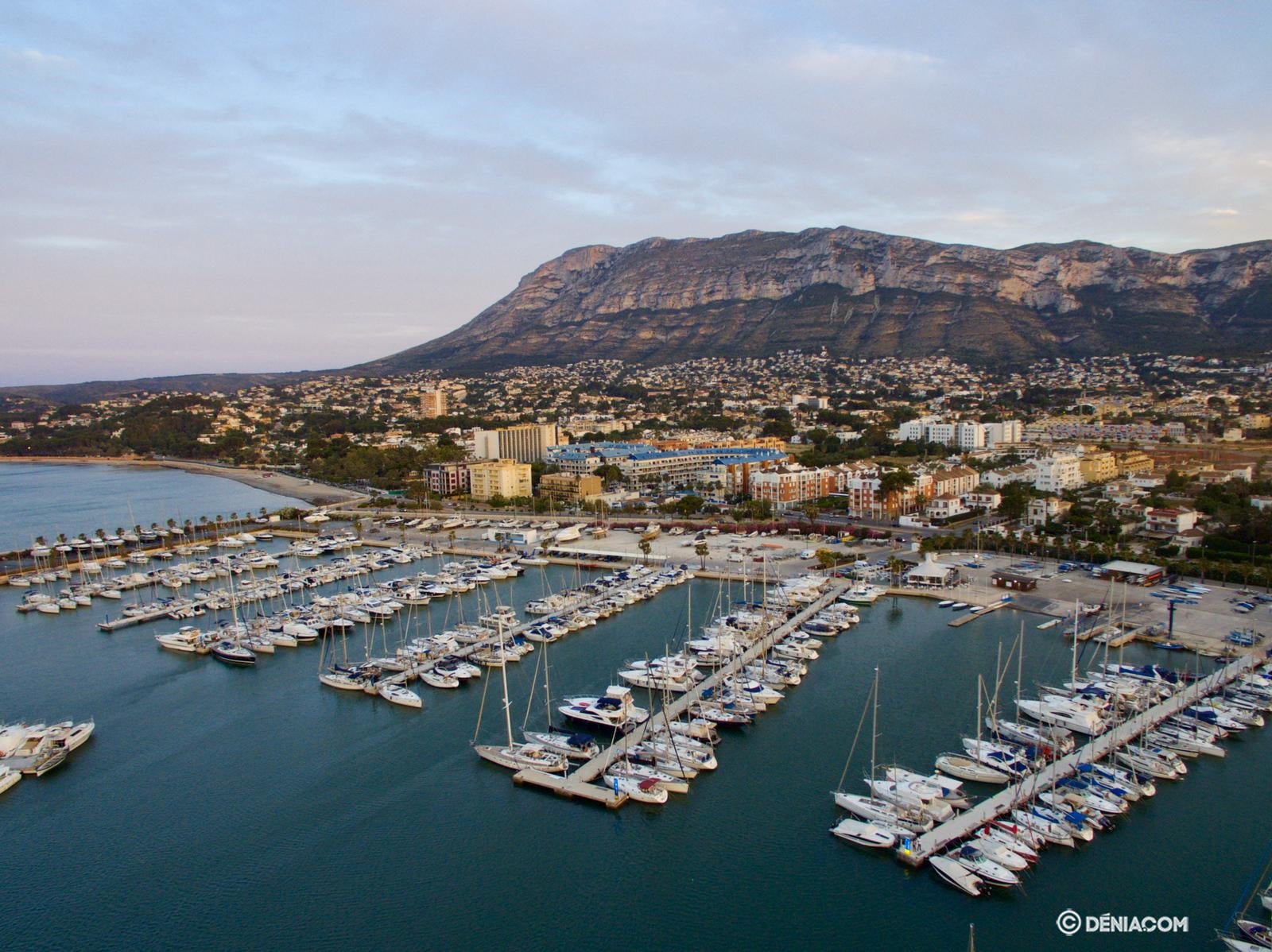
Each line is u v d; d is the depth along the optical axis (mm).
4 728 151000
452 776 135875
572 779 131500
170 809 128375
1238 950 91562
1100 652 176250
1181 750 133375
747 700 155000
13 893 109750
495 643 190250
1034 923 98750
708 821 120688
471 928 101375
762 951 95875
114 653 197875
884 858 111312
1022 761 127625
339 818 124688
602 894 106500
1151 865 107875
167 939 100938
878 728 145250
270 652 194625
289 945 99625
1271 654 169625
